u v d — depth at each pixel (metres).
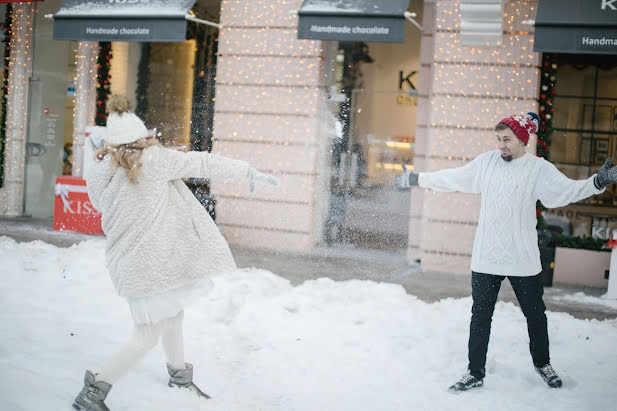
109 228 3.52
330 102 9.89
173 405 3.57
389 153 9.79
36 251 7.61
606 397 4.26
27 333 4.54
